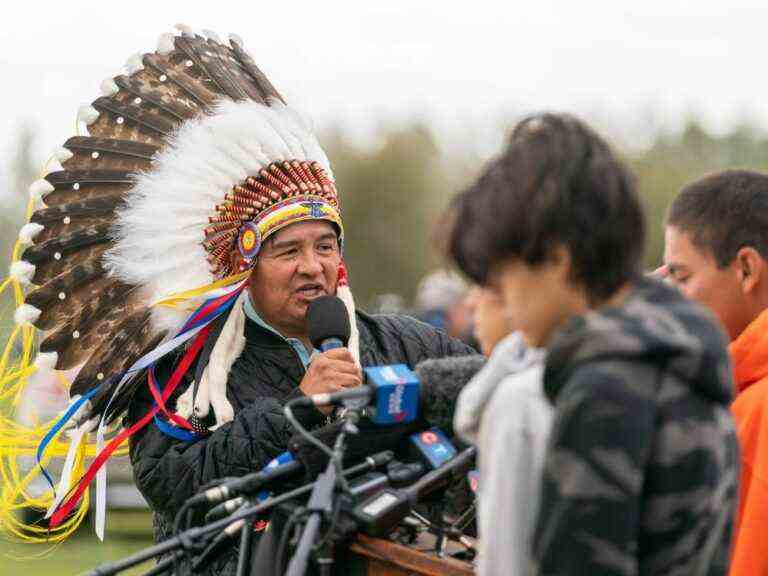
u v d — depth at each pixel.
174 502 7.49
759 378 5.93
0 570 13.84
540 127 4.20
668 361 3.85
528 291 4.08
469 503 5.86
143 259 7.84
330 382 7.12
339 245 8.20
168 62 8.23
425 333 8.31
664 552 3.90
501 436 4.07
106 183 7.96
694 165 63.03
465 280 4.47
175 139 7.91
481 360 5.69
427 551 5.39
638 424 3.75
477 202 4.14
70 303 7.87
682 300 4.13
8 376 7.93
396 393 5.41
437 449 5.55
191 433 7.65
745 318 6.04
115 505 15.80
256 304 7.91
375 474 5.49
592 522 3.73
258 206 7.71
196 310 7.69
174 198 7.80
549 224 3.96
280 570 5.29
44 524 8.59
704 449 3.87
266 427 7.19
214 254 7.84
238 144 7.77
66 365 7.84
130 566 5.20
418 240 66.12
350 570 5.36
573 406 3.78
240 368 7.89
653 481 3.85
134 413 7.93
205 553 5.83
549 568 3.80
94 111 8.12
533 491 4.04
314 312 7.39
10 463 7.90
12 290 8.09
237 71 8.30
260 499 6.07
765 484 5.69
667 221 6.26
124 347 7.79
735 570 5.75
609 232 4.00
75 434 7.83
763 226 5.92
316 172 7.99
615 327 3.83
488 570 4.07
